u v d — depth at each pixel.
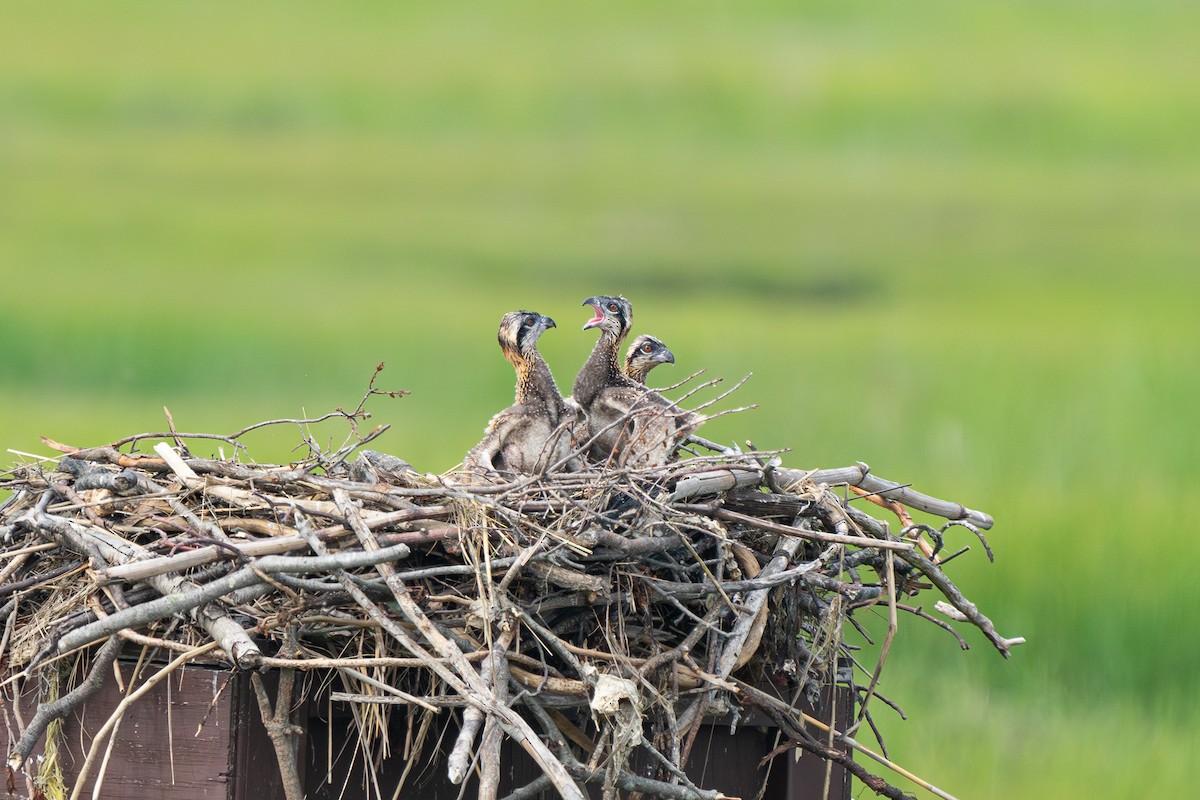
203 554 9.98
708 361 49.06
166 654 10.52
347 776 10.85
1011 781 21.03
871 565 12.48
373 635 10.46
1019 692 24.38
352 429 12.21
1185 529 27.89
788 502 11.38
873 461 32.88
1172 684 24.69
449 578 10.64
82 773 9.98
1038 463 32.78
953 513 12.52
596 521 10.64
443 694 10.36
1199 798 20.73
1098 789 20.59
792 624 11.59
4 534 10.98
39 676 10.61
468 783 11.12
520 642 10.61
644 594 10.84
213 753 10.34
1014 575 26.33
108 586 10.23
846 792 12.58
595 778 10.45
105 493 11.00
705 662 11.15
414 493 10.59
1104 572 26.53
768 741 12.08
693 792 10.32
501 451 14.72
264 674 10.34
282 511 10.62
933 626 25.56
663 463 12.37
